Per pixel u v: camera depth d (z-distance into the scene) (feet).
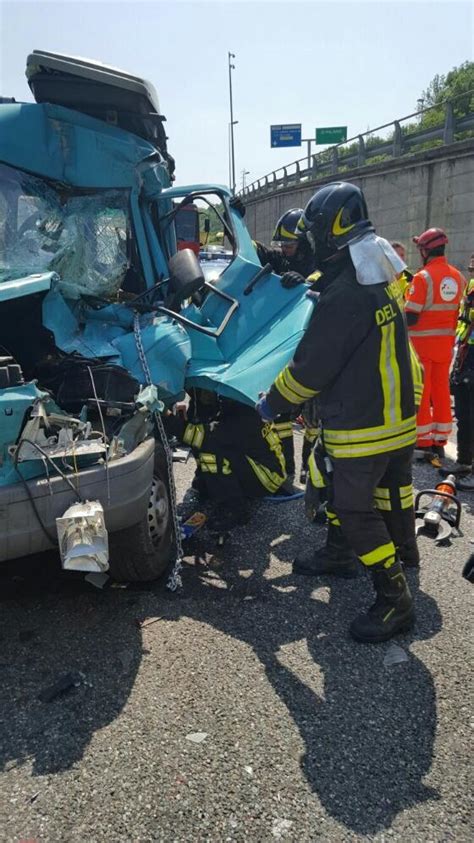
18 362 11.25
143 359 10.62
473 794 6.83
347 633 9.89
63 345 10.03
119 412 9.78
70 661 9.18
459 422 17.11
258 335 12.70
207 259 36.32
